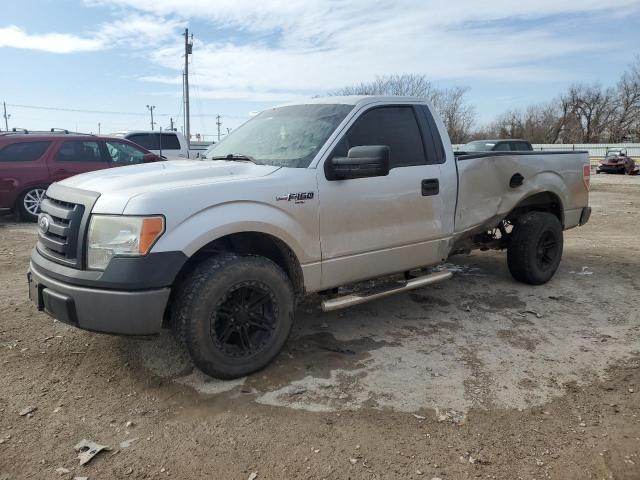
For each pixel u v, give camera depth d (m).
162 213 3.14
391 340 4.24
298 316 4.77
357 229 4.02
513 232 5.55
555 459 2.75
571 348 4.09
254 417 3.12
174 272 3.15
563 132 71.12
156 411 3.18
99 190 3.35
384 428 3.01
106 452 2.79
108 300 3.10
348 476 2.62
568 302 5.16
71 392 3.38
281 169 3.75
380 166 3.55
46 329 4.37
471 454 2.79
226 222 3.32
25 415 3.11
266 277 3.53
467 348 4.09
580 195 5.98
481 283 5.78
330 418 3.11
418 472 2.64
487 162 4.95
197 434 2.95
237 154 4.26
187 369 3.69
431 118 4.66
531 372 3.69
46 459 2.73
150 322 3.13
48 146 10.16
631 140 67.81
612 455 2.78
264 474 2.63
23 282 5.75
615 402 3.29
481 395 3.38
